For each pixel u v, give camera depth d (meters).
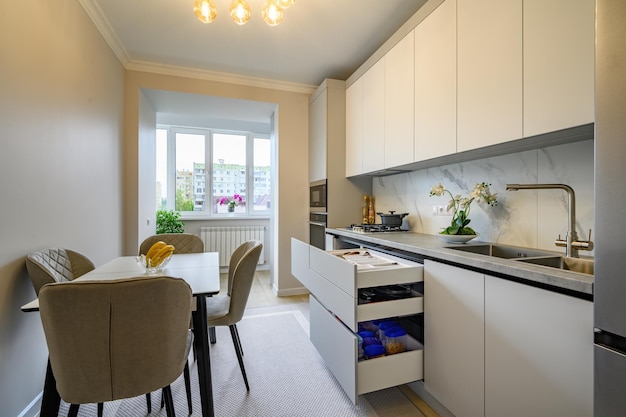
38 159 1.49
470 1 1.53
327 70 3.14
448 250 1.44
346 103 3.08
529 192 1.59
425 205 2.42
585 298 0.85
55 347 0.94
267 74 3.24
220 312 1.74
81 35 1.95
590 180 1.32
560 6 1.12
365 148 2.68
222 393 1.65
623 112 0.66
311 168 3.49
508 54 1.33
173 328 1.05
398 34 2.15
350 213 3.13
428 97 1.85
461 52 1.59
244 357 2.05
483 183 1.81
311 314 1.96
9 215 1.30
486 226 1.86
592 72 1.03
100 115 2.27
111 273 1.55
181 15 2.19
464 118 1.58
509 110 1.33
